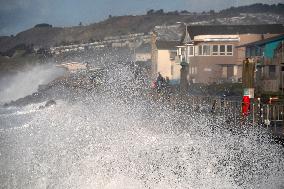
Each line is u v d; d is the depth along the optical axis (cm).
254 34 10094
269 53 7506
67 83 9631
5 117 4534
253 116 3025
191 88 7381
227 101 3716
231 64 10038
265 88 7038
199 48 10162
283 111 3045
